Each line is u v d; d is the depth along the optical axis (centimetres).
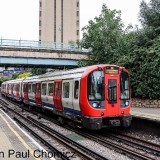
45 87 2284
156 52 2539
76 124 1759
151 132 1620
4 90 5781
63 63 3678
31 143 1218
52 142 1362
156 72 2528
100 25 3022
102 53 3019
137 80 2708
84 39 3094
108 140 1504
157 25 2958
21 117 2353
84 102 1543
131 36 3039
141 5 3053
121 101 1616
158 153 1216
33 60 3556
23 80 3450
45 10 13138
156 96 2606
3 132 1455
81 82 1571
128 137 1605
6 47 3422
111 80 1593
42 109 2530
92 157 1093
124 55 2922
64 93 1823
